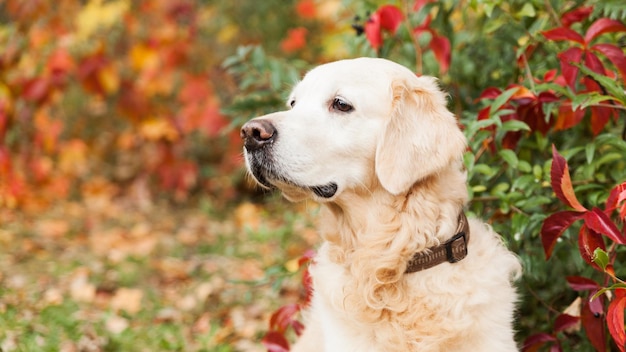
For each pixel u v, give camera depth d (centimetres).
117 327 517
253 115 485
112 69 795
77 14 847
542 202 365
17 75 782
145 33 880
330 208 345
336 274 341
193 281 629
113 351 480
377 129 326
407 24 445
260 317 551
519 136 389
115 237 744
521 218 365
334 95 329
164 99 915
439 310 318
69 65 774
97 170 972
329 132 326
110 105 984
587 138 409
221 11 914
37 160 834
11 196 773
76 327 504
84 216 813
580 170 384
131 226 788
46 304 540
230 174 901
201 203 858
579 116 372
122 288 604
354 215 335
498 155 397
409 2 493
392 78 331
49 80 763
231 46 895
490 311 320
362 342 330
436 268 321
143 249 705
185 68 873
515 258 346
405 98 326
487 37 465
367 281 328
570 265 404
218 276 636
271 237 710
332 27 798
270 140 322
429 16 453
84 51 841
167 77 838
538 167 373
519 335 420
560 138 419
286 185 329
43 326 498
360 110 325
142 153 971
